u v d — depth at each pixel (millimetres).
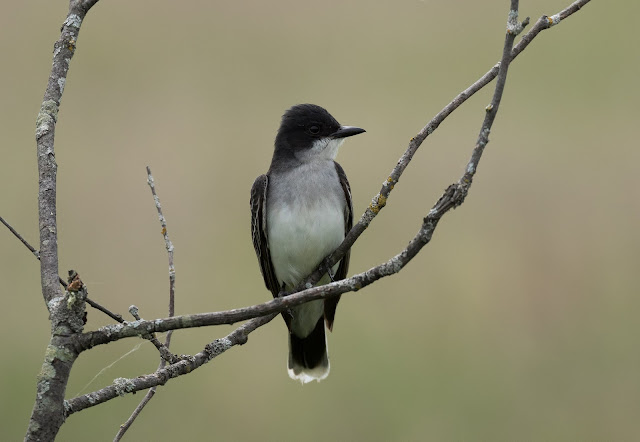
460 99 7160
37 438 5086
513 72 20297
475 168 5516
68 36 6594
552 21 6953
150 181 7164
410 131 17688
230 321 5270
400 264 5406
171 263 6969
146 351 13641
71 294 5160
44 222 5938
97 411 13039
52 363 5145
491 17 21328
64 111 18094
